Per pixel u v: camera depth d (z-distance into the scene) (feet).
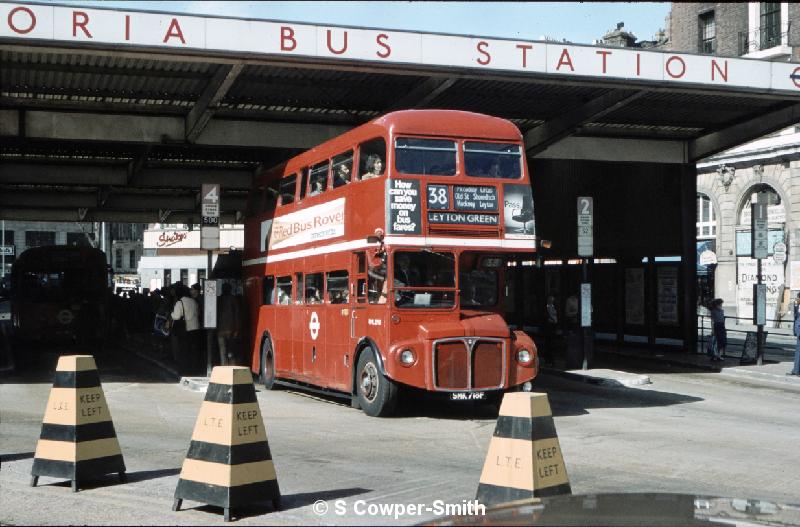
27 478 28.17
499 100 72.64
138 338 111.04
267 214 65.41
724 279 143.13
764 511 8.52
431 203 45.88
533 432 19.48
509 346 45.88
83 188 110.63
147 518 22.90
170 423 42.39
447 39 59.41
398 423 43.88
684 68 64.85
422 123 46.39
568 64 62.13
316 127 76.07
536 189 106.22
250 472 23.15
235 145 74.08
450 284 46.11
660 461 33.14
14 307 98.02
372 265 46.60
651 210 89.66
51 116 69.26
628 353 88.22
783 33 129.70
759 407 52.70
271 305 63.05
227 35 55.11
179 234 213.05
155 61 58.75
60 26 52.16
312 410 49.52
